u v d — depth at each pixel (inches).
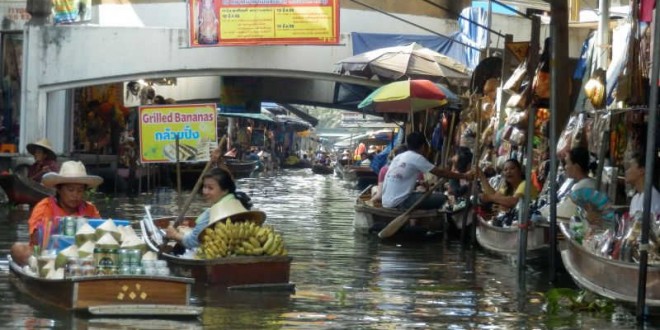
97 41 995.3
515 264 556.4
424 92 781.3
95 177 420.5
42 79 1002.1
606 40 600.1
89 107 1229.1
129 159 1204.5
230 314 383.2
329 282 477.1
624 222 407.8
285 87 1290.6
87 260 374.6
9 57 1090.7
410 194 695.7
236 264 430.6
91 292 370.3
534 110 531.5
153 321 364.5
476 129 712.4
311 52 981.2
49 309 379.2
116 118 1245.7
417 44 916.6
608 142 503.5
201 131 561.3
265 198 1171.9
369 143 2207.2
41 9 1007.0
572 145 543.5
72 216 416.5
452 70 888.3
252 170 1881.2
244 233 439.2
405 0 999.6
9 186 831.7
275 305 406.6
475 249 631.2
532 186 576.7
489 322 382.3
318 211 956.6
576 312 402.3
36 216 419.2
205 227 443.5
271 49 979.3
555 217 483.8
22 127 1005.2
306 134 3053.6
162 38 986.1
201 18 962.7
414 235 709.9
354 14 1003.9
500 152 709.9
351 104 1239.5
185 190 1280.8
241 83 1240.8
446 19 1000.2
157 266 381.7
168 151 564.1
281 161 2630.4
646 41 490.0
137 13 1031.0
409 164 691.4
